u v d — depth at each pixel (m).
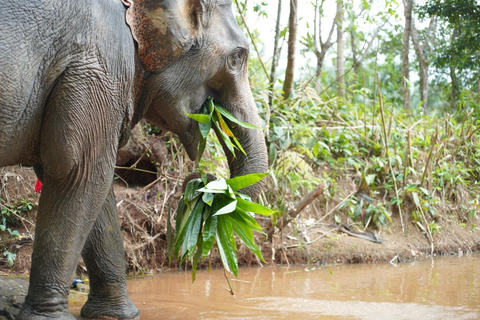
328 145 8.02
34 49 2.82
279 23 8.02
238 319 3.58
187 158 6.60
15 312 3.44
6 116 2.82
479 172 9.08
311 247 6.42
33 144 3.11
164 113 3.76
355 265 6.17
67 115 2.99
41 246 3.18
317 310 3.82
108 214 3.80
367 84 18.84
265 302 4.12
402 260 6.58
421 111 9.85
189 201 3.72
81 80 2.99
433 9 14.59
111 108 3.14
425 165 7.77
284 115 7.44
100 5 3.09
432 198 7.51
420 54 16.34
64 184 3.17
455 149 8.95
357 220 7.19
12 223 5.57
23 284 4.16
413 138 8.62
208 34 3.69
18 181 5.75
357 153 7.76
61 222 3.19
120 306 3.76
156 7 3.41
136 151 6.29
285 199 6.72
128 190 6.31
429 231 7.14
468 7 14.46
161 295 4.43
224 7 3.82
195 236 3.57
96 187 3.24
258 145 4.00
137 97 3.56
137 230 5.89
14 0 2.76
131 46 3.26
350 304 4.00
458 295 4.30
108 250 3.77
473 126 9.57
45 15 2.84
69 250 3.21
